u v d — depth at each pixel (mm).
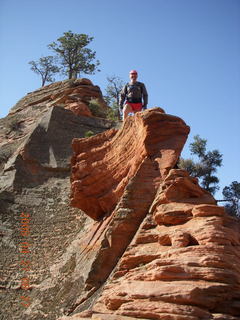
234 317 11633
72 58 53469
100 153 21328
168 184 16078
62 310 16875
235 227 14266
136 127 19672
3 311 20797
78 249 20781
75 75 53781
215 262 12562
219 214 14406
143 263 14305
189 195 15906
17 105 44562
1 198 29188
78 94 41750
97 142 21859
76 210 26766
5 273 23844
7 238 26641
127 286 13016
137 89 20797
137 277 13188
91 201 20734
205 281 12281
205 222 13859
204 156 32844
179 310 11508
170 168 17266
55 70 56469
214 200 15883
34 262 24078
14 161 32031
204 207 14523
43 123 35000
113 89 46219
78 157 21750
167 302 11938
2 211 28438
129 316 12055
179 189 15875
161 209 15375
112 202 19984
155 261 13297
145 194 17047
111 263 16281
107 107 42500
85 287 16250
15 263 24469
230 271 12461
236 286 12344
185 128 18531
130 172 19016
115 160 20500
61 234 25516
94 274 16266
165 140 18250
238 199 30219
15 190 30078
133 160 19250
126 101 20938
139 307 12008
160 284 12453
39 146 33219
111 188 20172
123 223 16641
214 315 11547
